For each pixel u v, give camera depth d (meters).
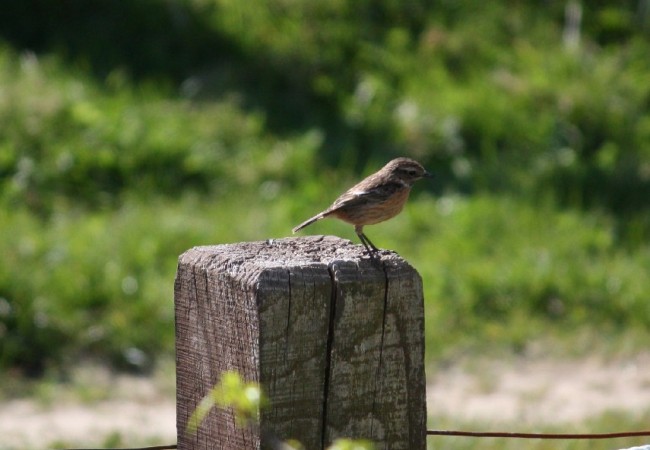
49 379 12.13
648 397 12.16
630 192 16.98
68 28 19.17
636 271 14.78
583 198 16.84
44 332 12.56
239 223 15.31
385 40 19.73
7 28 19.08
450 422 11.20
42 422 11.14
